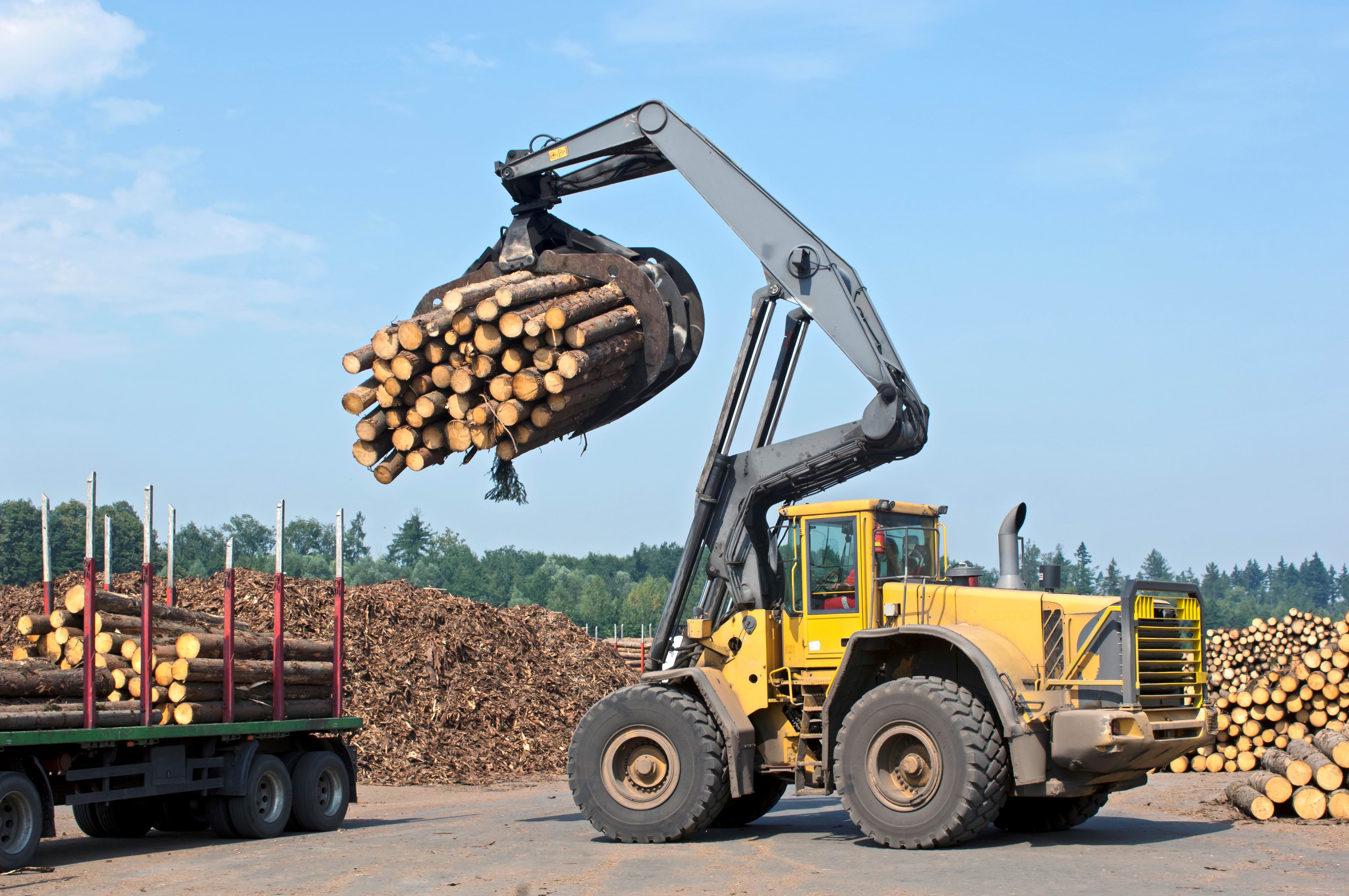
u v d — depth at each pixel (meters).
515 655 22.53
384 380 10.72
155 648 11.20
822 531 10.91
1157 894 7.32
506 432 10.61
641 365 11.32
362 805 15.68
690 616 11.79
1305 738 16.58
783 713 11.07
